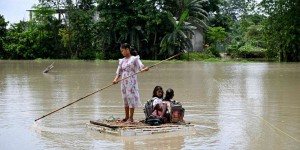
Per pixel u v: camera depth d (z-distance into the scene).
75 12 46.56
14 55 48.69
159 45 44.12
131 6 42.81
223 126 8.23
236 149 6.44
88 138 7.14
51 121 8.74
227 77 20.22
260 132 7.68
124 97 8.09
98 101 11.72
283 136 7.36
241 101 11.79
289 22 38.84
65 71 25.14
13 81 18.36
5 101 11.84
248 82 17.56
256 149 6.45
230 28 60.81
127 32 43.44
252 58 48.88
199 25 45.03
